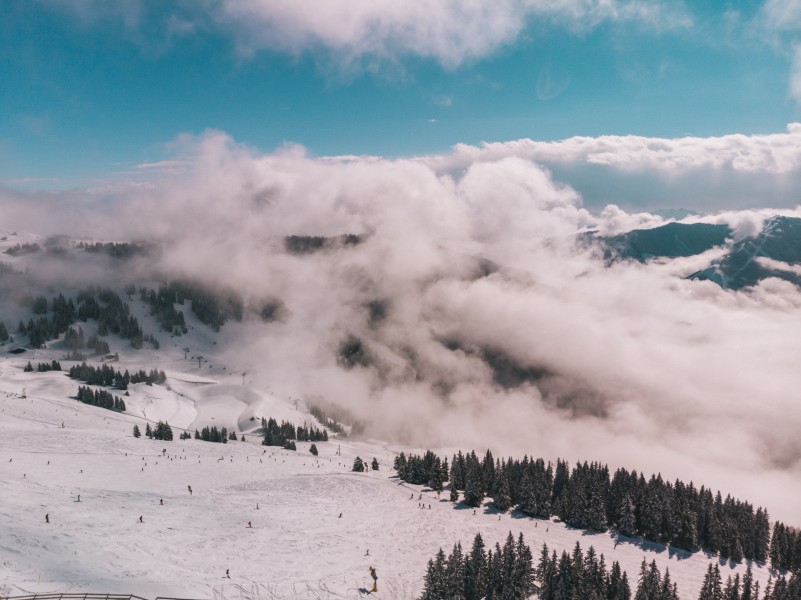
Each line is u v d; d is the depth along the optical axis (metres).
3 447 110.94
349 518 92.38
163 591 46.66
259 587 55.44
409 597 64.12
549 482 127.25
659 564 95.56
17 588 38.78
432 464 130.25
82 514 62.81
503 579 70.12
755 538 104.44
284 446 184.62
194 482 105.25
